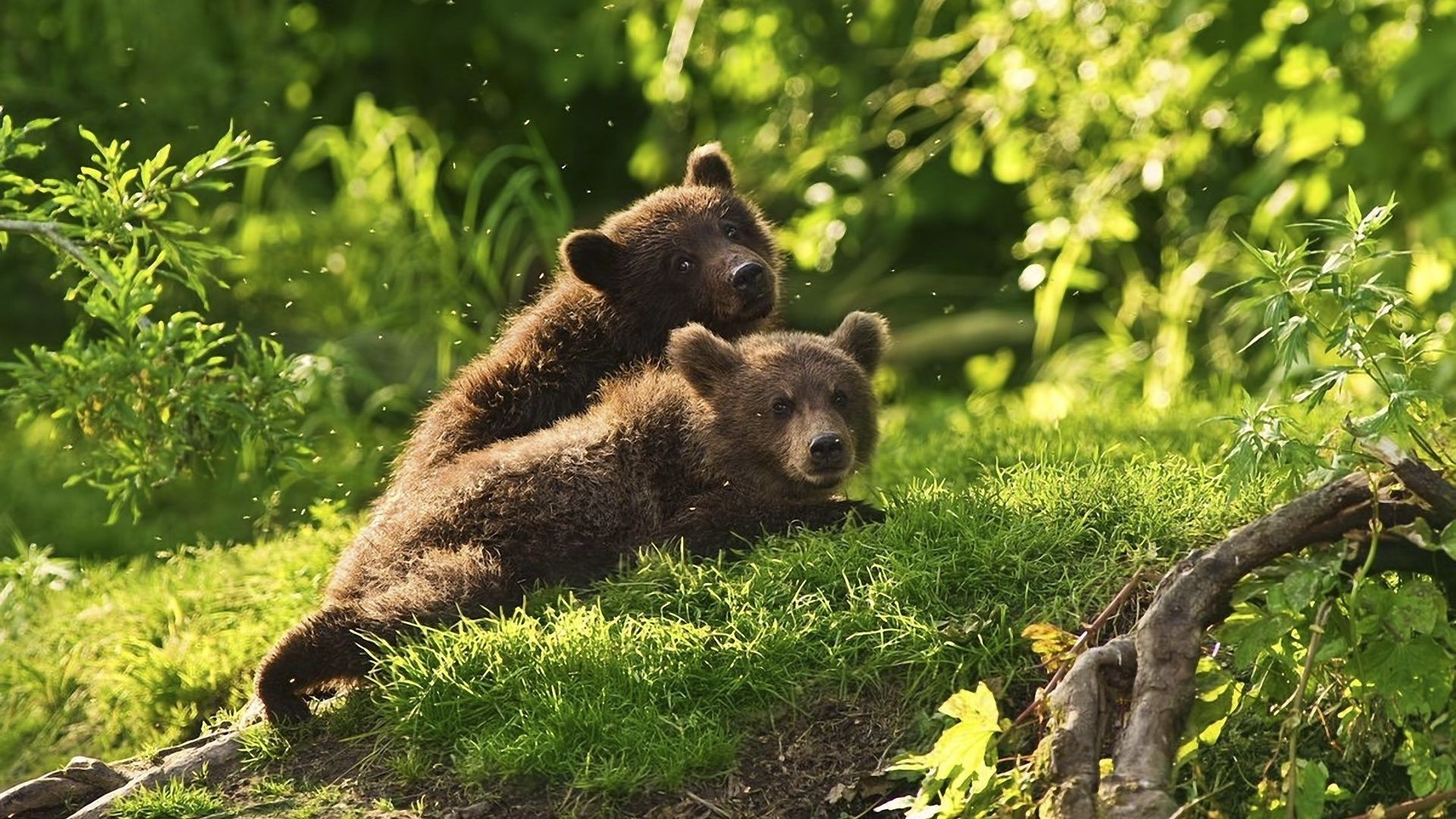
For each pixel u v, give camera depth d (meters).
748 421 10.42
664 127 24.61
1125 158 20.33
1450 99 16.09
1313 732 8.21
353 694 9.20
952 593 9.15
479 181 20.36
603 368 12.22
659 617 9.24
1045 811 7.01
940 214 23.55
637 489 10.25
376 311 20.73
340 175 22.89
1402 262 16.86
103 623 12.47
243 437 11.49
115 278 10.75
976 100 21.09
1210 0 18.17
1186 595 7.46
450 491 10.11
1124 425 13.75
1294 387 16.34
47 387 10.84
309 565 12.21
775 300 12.57
